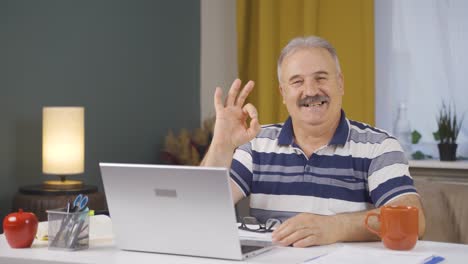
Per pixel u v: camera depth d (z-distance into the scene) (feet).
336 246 5.91
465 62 13.34
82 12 12.22
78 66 12.15
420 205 6.64
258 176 7.48
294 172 7.30
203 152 13.96
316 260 5.17
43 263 5.40
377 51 13.96
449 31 13.43
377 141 7.17
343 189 7.18
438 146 13.04
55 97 11.69
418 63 13.69
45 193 10.44
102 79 12.69
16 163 11.04
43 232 6.23
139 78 13.66
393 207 5.77
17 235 5.80
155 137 14.15
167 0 14.46
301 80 7.24
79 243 5.76
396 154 7.03
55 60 11.68
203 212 5.29
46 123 10.77
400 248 5.64
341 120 7.32
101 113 12.67
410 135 13.60
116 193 5.63
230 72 15.19
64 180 11.00
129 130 13.39
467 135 13.30
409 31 13.74
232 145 6.64
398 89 13.84
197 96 15.49
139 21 13.64
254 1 14.57
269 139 7.57
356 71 13.55
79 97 12.17
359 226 6.08
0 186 10.78
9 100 10.84
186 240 5.43
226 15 15.20
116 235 5.74
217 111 6.67
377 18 13.94
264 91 14.15
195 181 5.23
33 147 11.34
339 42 13.65
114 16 12.96
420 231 6.45
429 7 13.57
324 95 7.18
